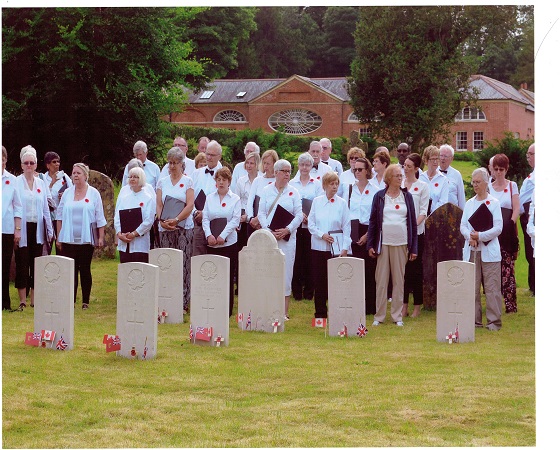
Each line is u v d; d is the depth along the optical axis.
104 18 27.83
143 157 14.80
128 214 12.96
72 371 9.55
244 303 12.26
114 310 13.47
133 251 13.04
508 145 25.39
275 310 12.07
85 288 13.52
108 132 29.23
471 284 11.20
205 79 39.22
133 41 28.53
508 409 8.20
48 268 10.63
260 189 13.64
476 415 8.01
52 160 14.77
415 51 33.78
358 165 13.41
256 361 10.12
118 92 28.14
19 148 28.58
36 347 10.68
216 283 10.98
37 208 13.45
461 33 34.12
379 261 12.55
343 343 11.20
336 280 11.66
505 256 13.62
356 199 13.45
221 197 13.07
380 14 34.38
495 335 11.80
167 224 13.12
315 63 66.38
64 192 13.52
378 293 12.62
